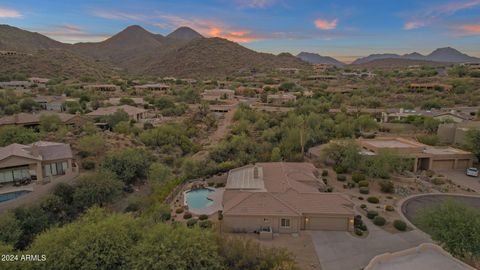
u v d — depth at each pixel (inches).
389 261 924.0
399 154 1946.4
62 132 2158.0
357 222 1312.7
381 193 1678.2
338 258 1079.0
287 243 1179.9
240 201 1327.5
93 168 1822.1
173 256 816.3
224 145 2290.8
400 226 1274.6
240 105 3722.9
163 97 4335.6
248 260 900.6
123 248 879.1
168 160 2160.4
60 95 4079.7
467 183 1844.2
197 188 1777.8
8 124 2368.4
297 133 2442.2
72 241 876.6
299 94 4525.1
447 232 986.7
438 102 3609.7
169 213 1424.7
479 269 958.4
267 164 1875.0
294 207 1299.2
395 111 3393.2
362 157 1929.1
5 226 1083.3
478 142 2058.3
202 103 4028.1
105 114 2930.6
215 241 948.0
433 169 2087.8
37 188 1470.2
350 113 3316.9
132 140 2342.5
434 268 890.1
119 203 1576.0
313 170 1788.9
